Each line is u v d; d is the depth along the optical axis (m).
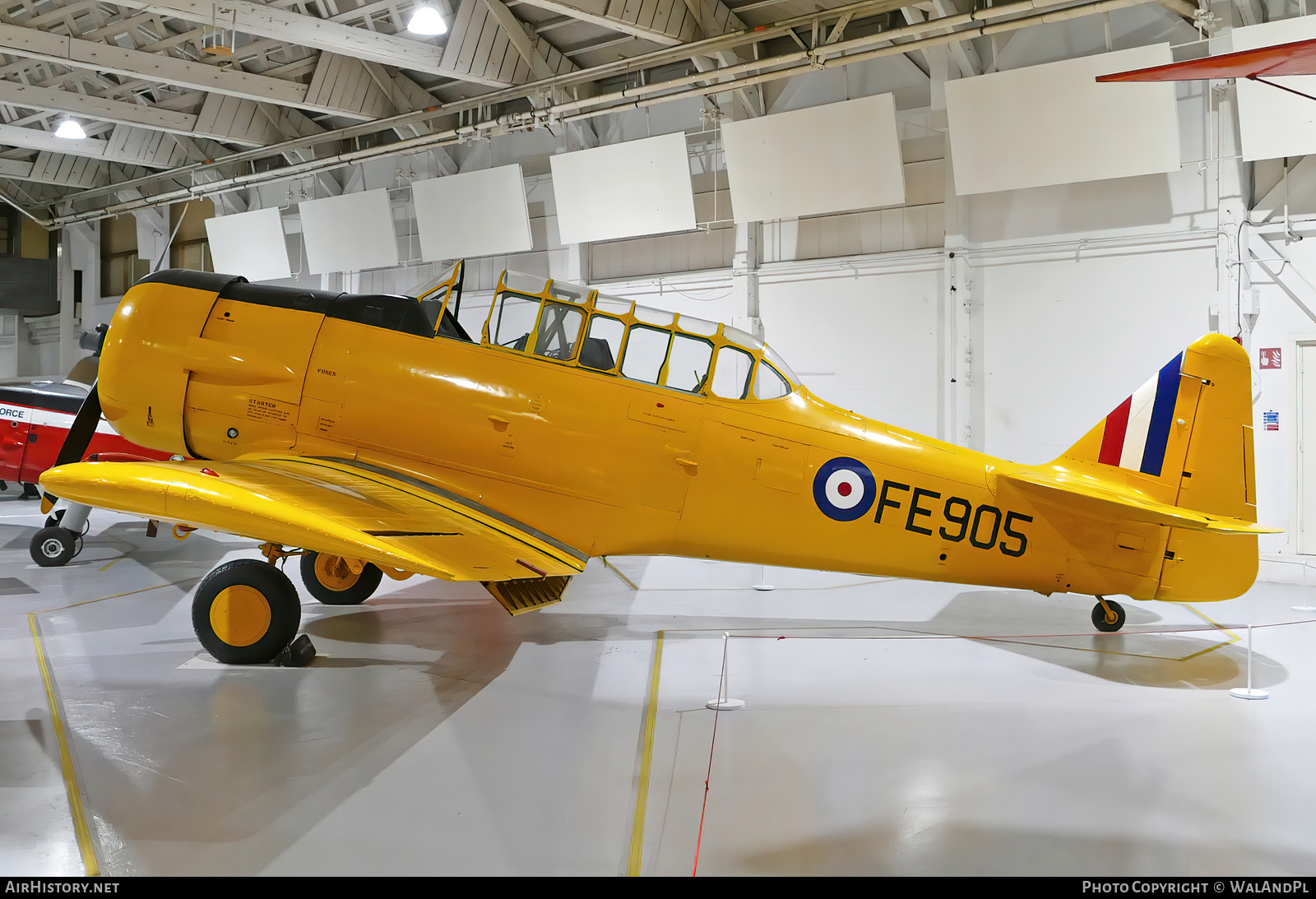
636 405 5.36
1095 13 8.08
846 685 4.67
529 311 5.42
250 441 5.41
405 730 3.85
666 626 6.11
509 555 4.40
